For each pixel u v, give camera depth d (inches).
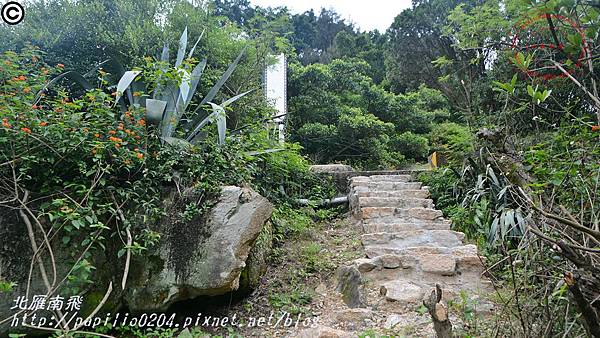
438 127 358.6
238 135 154.2
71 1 187.6
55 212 93.0
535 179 94.9
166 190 111.9
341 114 358.0
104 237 104.0
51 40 175.3
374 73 555.2
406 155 372.2
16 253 96.2
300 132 343.9
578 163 69.8
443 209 187.8
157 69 132.9
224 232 103.7
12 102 98.0
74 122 102.3
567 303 62.1
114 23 189.8
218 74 204.5
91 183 104.3
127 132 108.0
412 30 442.3
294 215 172.6
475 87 183.0
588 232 47.0
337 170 251.0
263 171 175.5
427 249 136.9
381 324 103.1
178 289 103.0
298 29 820.0
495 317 88.0
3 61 101.7
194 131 132.6
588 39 57.9
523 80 146.7
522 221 86.9
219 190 109.2
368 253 141.2
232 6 556.4
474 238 150.7
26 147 98.3
